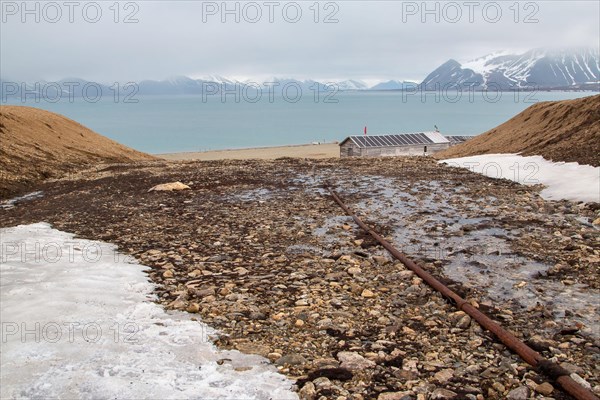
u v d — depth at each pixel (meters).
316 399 5.20
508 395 5.29
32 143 31.52
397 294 8.42
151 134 183.25
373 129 190.62
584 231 11.84
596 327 6.97
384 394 5.29
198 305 7.76
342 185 20.17
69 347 6.07
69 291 8.16
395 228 12.98
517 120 34.12
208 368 5.74
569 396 5.25
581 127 24.34
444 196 17.12
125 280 8.99
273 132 189.12
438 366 5.95
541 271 9.38
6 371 5.45
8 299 7.73
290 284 8.92
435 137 66.62
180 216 14.99
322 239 12.09
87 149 36.38
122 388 5.10
